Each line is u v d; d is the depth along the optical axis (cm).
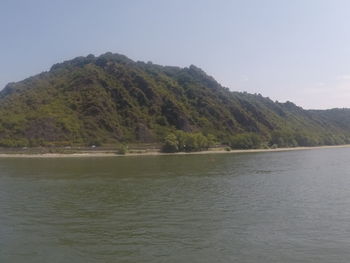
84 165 8381
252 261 2241
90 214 3422
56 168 7625
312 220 3153
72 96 17188
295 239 2631
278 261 2236
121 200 4072
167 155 12681
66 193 4522
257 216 3303
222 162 9244
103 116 15875
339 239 2630
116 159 10562
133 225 3033
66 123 14562
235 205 3781
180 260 2264
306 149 17462
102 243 2588
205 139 14625
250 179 5803
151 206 3753
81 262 2255
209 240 2623
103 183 5356
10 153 12119
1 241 2647
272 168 7619
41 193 4531
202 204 3838
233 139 16125
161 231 2853
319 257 2300
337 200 4028
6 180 5697
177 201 4003
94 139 14325
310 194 4416
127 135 15575
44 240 2662
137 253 2388
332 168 7612
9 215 3403
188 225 3019
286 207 3675
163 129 16475
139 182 5456
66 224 3077
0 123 14062
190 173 6656
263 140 17625
